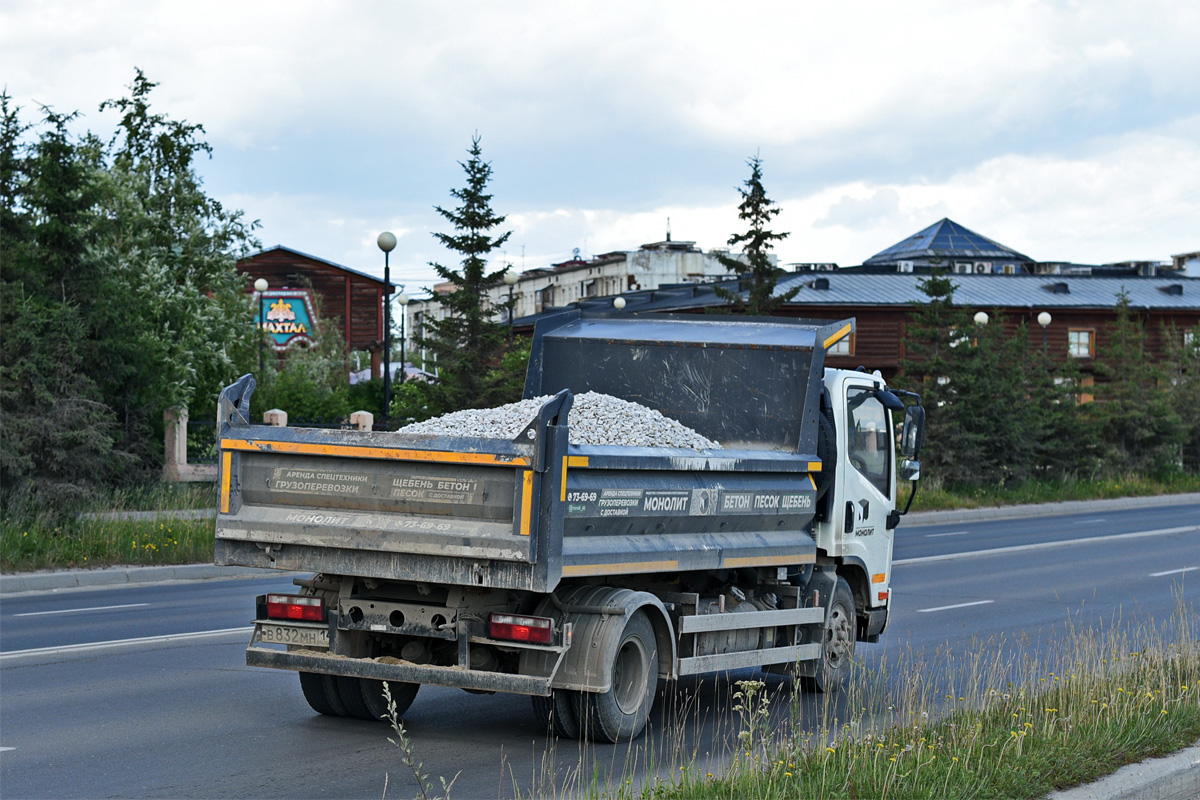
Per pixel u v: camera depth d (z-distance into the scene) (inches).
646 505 321.1
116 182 1246.3
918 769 242.1
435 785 274.8
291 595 324.5
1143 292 2736.2
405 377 1804.9
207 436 1189.7
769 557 374.6
